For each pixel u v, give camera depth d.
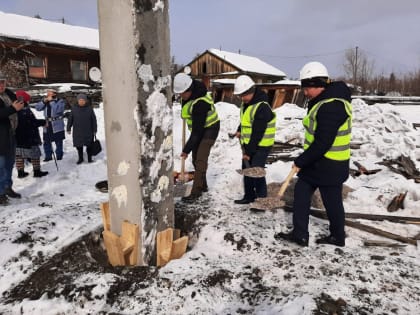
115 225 3.10
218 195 5.00
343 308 2.40
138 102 2.75
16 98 5.14
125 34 2.65
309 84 3.06
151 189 2.96
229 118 11.59
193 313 2.48
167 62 2.93
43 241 3.59
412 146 7.00
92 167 7.25
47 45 18.28
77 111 7.38
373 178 5.82
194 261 3.10
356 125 9.06
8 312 2.63
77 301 2.64
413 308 2.43
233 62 31.38
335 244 3.41
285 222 3.94
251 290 2.69
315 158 3.03
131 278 2.85
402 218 4.10
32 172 6.77
